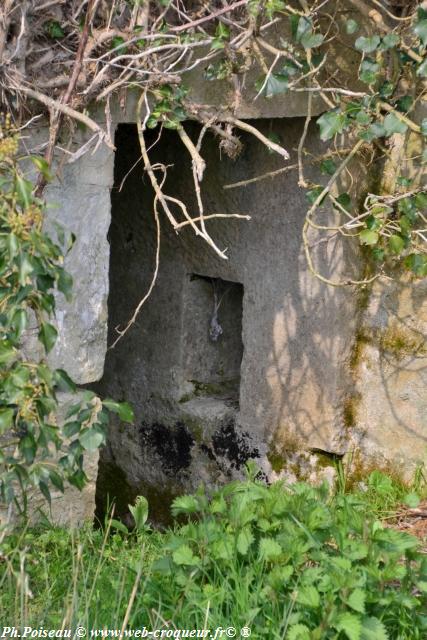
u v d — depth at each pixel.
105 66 4.32
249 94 5.11
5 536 4.19
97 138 4.58
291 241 5.85
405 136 5.35
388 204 5.04
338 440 5.84
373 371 5.74
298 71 5.25
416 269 5.19
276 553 3.71
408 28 5.02
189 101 4.70
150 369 6.71
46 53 4.40
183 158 6.26
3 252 3.60
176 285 6.49
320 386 5.84
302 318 5.88
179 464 6.61
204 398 6.61
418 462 5.62
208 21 4.85
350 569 3.62
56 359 4.63
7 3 4.13
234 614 3.64
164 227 6.49
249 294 6.14
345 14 5.30
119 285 6.84
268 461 6.13
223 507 4.05
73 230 4.60
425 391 5.56
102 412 3.95
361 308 5.73
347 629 3.38
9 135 4.21
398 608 3.66
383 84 4.91
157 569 3.85
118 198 6.72
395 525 5.18
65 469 3.97
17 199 3.62
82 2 4.39
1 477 3.91
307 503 4.07
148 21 4.63
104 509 7.01
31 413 3.71
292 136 5.72
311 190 5.39
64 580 4.09
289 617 3.50
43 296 3.76
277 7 4.41
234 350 6.73
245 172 6.00
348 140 5.48
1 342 3.70
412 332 5.57
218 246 6.23
